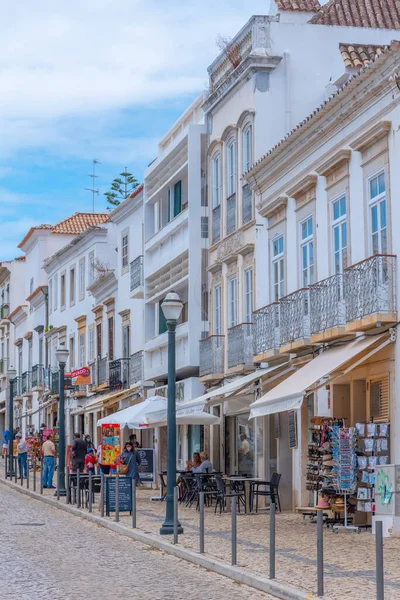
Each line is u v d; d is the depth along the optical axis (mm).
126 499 25719
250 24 31312
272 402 21719
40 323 68562
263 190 29969
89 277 55844
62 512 28188
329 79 30750
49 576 15062
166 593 13508
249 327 30484
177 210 38656
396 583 13445
